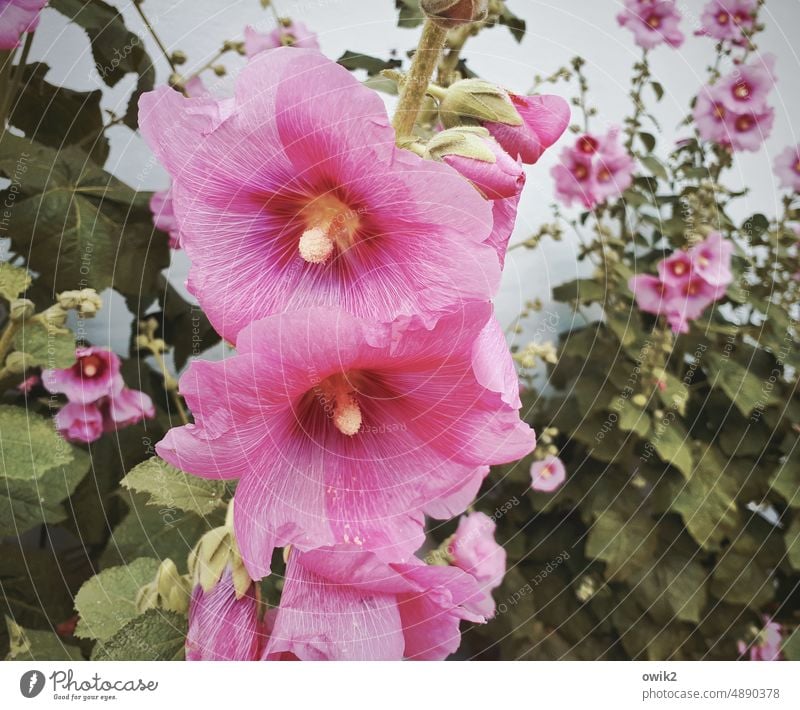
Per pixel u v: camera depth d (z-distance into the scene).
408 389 0.32
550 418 0.52
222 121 0.31
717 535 0.53
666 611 0.53
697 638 0.54
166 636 0.43
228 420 0.29
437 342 0.29
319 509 0.32
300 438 0.33
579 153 0.52
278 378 0.29
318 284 0.33
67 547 0.47
